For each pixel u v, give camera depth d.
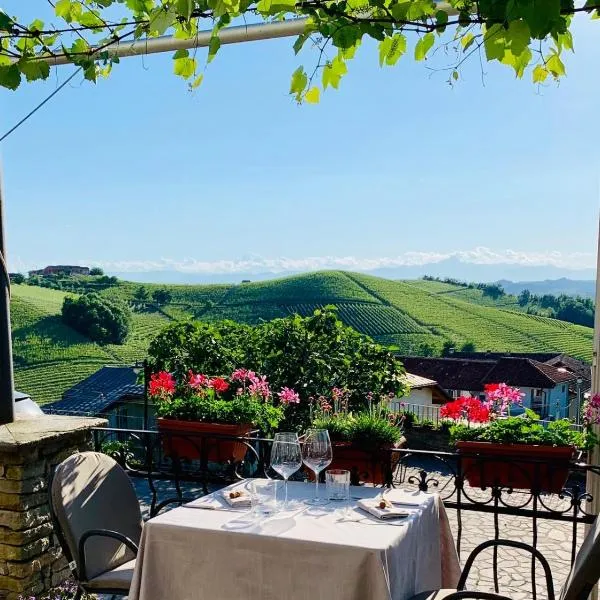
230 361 7.72
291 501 3.18
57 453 3.96
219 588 2.71
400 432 4.63
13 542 3.69
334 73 2.59
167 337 7.75
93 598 3.68
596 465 3.96
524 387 20.08
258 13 2.43
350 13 2.45
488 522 5.99
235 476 4.82
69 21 3.00
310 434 3.26
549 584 2.88
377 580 2.51
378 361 7.70
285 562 2.63
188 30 2.76
